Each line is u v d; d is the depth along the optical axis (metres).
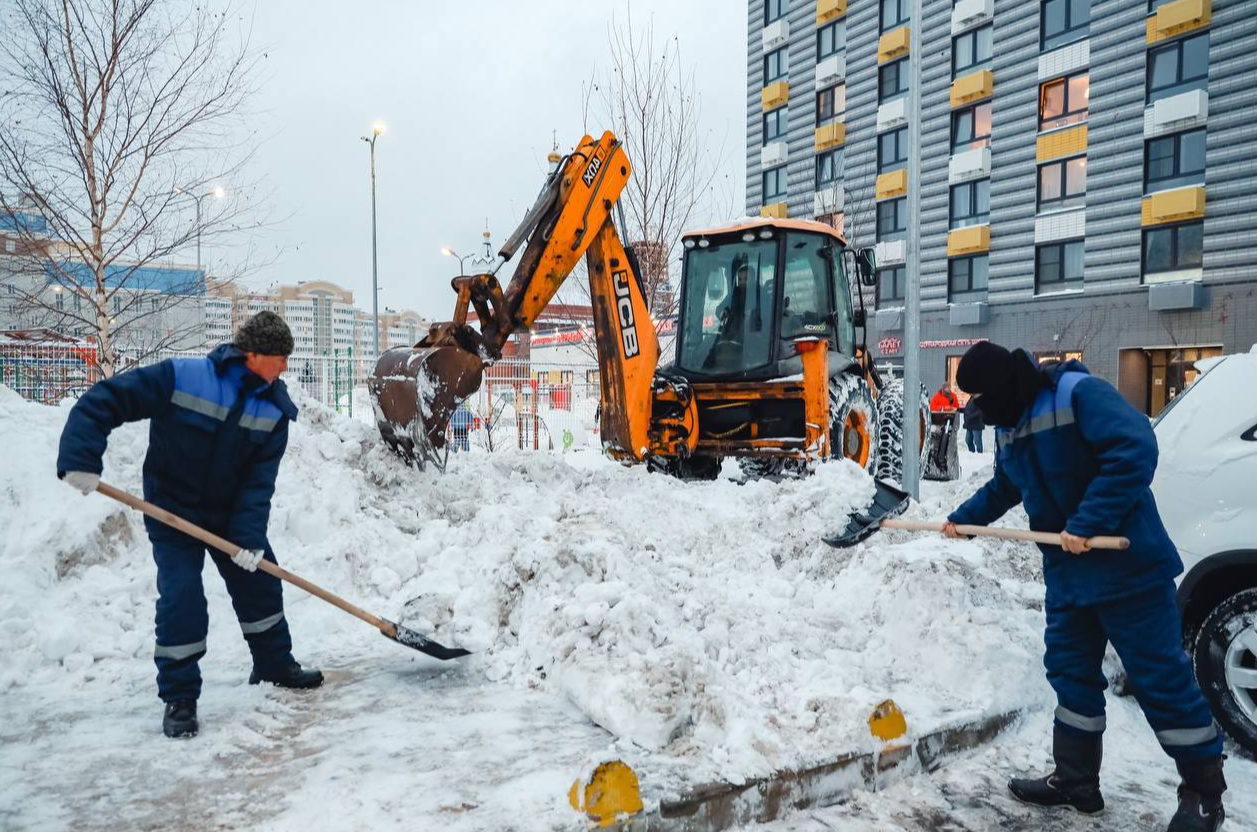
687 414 7.89
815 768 2.82
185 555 3.17
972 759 3.23
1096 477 2.65
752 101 34.97
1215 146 21.12
